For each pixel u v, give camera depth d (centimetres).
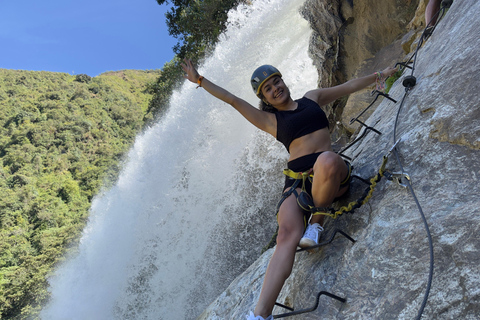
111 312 1120
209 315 429
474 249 163
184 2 2342
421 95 271
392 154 255
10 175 9619
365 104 711
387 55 738
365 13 802
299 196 246
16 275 5678
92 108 13288
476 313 148
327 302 217
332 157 236
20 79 14625
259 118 285
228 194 1037
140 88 16625
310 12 922
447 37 297
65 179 9450
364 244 219
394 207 220
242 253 945
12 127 11831
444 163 212
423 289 172
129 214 1153
